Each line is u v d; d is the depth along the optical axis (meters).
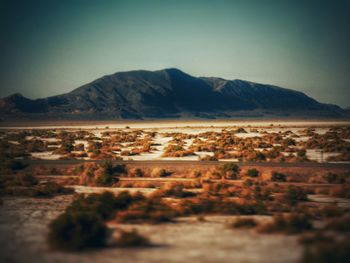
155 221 95.75
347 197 132.50
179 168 179.00
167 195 133.50
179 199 127.44
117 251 71.12
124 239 75.25
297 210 109.50
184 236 81.75
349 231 81.69
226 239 78.56
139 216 98.06
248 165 179.62
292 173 166.25
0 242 79.44
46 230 89.75
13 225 95.81
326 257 59.44
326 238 72.75
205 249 71.62
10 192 140.25
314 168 169.00
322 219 99.62
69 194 140.88
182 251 70.50
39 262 65.62
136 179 166.00
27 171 188.75
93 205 102.38
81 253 70.25
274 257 65.50
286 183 155.75
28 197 135.62
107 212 101.06
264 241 76.12
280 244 73.56
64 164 195.50
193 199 123.19
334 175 157.62
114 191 144.00
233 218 100.94
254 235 81.50
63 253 70.50
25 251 72.38
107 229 85.38
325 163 186.75
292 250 69.19
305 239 73.12
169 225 92.44
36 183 161.38
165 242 77.12
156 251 70.75
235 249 71.06
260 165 179.00
